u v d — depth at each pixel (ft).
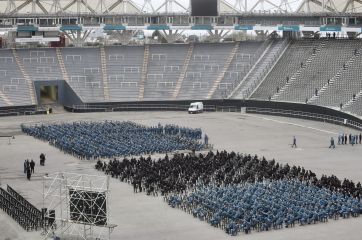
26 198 228.02
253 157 288.71
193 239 181.16
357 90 426.10
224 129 392.27
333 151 315.37
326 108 419.54
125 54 544.62
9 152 324.19
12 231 192.03
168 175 244.01
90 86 510.99
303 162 286.25
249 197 211.00
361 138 340.59
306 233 185.78
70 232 188.34
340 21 530.27
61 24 556.10
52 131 364.79
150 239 181.57
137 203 220.64
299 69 488.44
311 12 544.21
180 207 214.07
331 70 467.93
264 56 524.93
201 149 321.93
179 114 474.08
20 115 478.59
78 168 280.51
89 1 610.24
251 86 494.59
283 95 467.11
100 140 330.95
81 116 466.70
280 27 528.63
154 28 558.56
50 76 512.63
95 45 572.51
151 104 500.33
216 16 554.87
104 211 173.99
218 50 541.75
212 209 203.41
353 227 191.01
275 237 182.29
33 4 566.77
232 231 184.34
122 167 262.67
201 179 242.78
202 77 517.55
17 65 517.55
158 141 327.67
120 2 589.73
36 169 280.31
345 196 214.28
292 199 208.85
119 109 499.51
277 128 395.75
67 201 190.29
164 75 523.29
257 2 562.66
